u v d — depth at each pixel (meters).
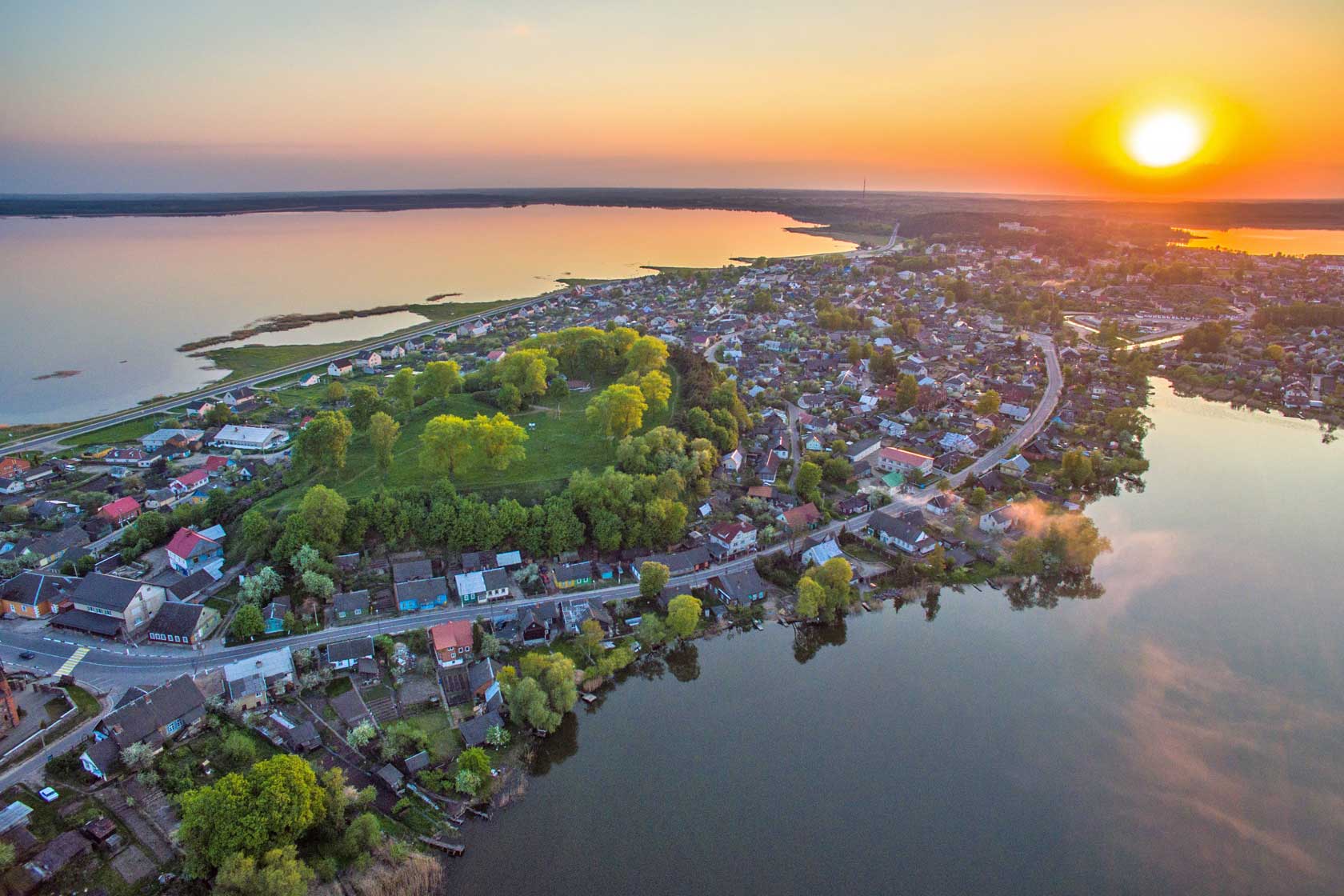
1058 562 165.88
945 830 105.12
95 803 101.38
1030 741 121.19
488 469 186.62
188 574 154.38
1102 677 135.75
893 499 197.88
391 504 161.88
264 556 155.75
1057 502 195.62
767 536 172.12
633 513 166.62
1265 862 101.06
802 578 148.50
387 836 99.81
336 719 118.19
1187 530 186.38
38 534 174.50
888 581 162.38
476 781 106.12
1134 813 108.31
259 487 181.38
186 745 112.38
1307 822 106.81
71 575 154.75
